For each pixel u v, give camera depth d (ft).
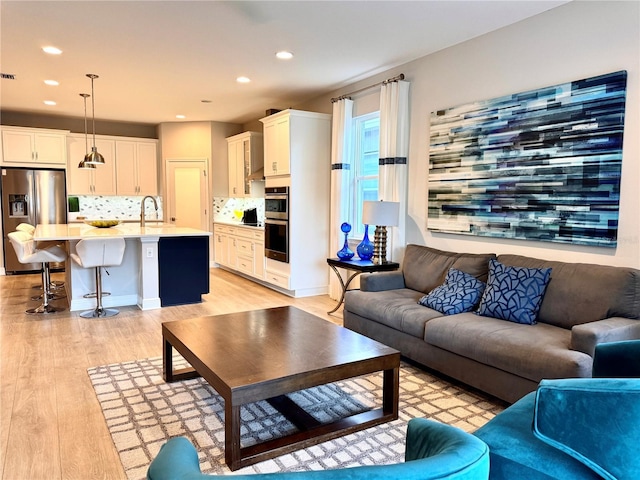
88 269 16.43
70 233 15.62
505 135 11.77
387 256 15.49
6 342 12.59
